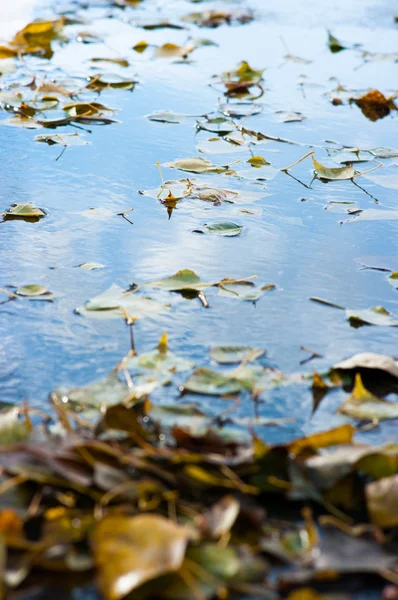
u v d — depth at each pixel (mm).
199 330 1435
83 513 1174
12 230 1621
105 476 1183
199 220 1674
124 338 1416
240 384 1351
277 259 1582
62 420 1253
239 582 1126
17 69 2236
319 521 1191
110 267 1544
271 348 1410
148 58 2363
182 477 1199
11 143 1891
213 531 1153
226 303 1485
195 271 1545
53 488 1191
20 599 1114
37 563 1128
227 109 2080
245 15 2865
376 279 1545
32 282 1506
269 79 2262
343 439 1239
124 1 2955
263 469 1214
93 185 1757
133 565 1114
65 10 2809
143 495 1184
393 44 2598
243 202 1730
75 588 1124
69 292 1490
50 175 1779
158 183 1773
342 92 2191
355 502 1206
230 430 1281
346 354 1404
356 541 1164
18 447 1195
